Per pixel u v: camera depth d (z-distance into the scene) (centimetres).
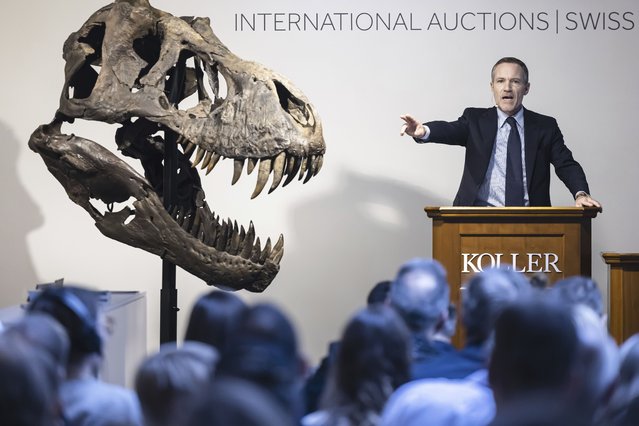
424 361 607
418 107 1423
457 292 1001
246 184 1423
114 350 841
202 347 480
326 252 1423
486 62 1423
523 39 1423
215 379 420
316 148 935
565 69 1421
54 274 1421
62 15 1418
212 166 954
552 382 414
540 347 414
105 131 1430
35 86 1417
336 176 1423
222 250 1011
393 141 1425
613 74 1421
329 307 1423
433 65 1425
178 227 996
